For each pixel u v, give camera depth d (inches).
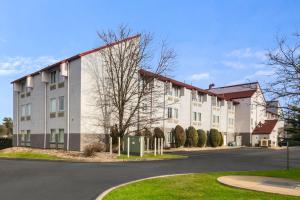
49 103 1445.6
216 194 406.3
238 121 2461.9
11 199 398.3
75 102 1283.2
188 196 393.7
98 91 1307.8
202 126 1990.7
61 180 544.1
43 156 1037.2
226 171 685.3
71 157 1013.8
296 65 519.5
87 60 1282.0
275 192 417.1
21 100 1695.4
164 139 1562.5
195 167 772.6
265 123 2519.7
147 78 1371.8
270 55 1259.2
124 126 1285.7
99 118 1301.7
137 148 1103.0
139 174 621.3
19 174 621.0
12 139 1829.5
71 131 1293.1
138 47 1371.8
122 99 1299.2
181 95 1781.5
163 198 382.0
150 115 1476.4
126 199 377.4
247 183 483.5
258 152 1539.1
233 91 2591.0
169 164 842.8
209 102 2081.7
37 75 1540.4
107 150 1250.0
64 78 1347.2
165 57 1397.6
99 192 441.4
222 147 2060.8
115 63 1323.8
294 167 799.7
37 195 422.0
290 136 583.2
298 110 496.4
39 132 1507.1
